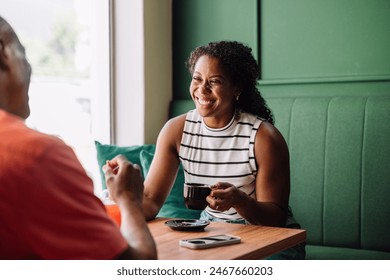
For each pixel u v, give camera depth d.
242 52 2.08
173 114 3.40
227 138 2.00
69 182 0.84
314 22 3.00
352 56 2.90
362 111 2.73
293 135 2.88
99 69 3.37
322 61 2.99
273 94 3.12
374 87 2.83
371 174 2.67
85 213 0.85
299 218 2.84
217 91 1.97
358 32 2.89
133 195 1.11
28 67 1.04
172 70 3.47
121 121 3.34
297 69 3.06
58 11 3.19
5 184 0.81
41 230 0.81
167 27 3.41
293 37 3.07
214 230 1.58
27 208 0.81
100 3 3.35
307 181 2.82
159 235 1.50
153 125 3.34
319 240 2.79
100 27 3.35
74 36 3.28
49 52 3.13
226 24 3.27
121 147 3.03
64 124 3.21
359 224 2.69
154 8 3.30
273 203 1.90
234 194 1.67
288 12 3.08
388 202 2.63
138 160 2.96
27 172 0.81
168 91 3.44
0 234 0.82
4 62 0.98
